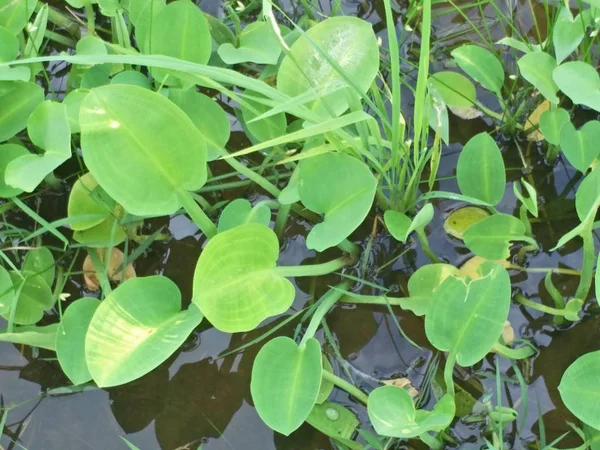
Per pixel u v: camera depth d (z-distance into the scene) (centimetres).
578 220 84
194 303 69
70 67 95
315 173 73
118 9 88
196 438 76
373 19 96
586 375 66
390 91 88
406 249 83
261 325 80
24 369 78
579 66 78
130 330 69
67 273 81
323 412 74
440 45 94
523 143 89
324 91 71
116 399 77
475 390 76
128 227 82
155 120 68
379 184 81
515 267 81
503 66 93
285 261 83
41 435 76
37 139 74
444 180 86
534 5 96
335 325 80
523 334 78
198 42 81
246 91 83
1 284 76
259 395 68
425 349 78
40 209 86
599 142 77
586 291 77
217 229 76
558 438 71
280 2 97
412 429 65
